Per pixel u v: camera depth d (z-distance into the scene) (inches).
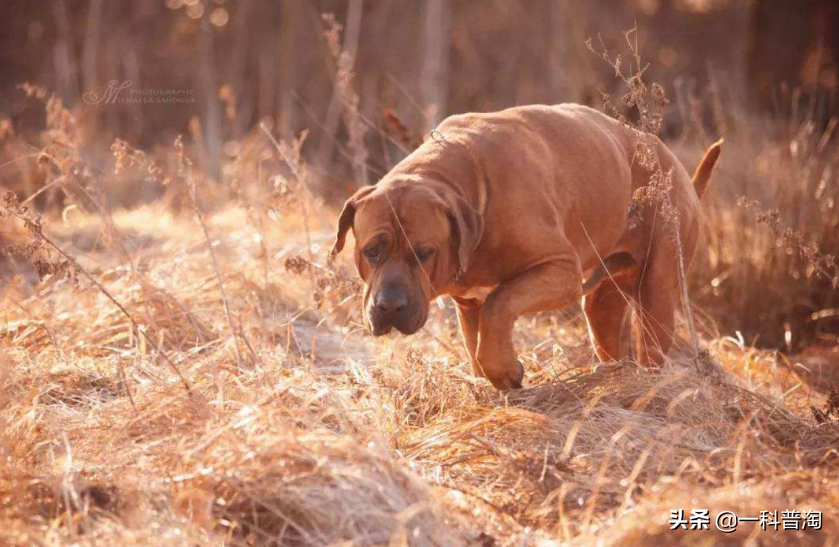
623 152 329.1
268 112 1115.9
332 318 382.3
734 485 212.7
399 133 460.4
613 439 236.1
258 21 1235.9
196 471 216.8
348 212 287.7
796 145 478.3
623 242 334.0
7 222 490.0
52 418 271.4
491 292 287.7
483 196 286.5
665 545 195.8
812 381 379.2
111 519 209.6
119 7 1240.8
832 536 197.6
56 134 401.4
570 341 390.6
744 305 453.7
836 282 322.7
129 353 315.0
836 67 780.0
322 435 226.4
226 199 591.5
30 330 333.4
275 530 206.2
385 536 199.6
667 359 323.0
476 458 250.8
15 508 210.5
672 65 1231.5
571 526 216.8
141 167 361.4
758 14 837.2
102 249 506.6
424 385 299.3
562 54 1183.6
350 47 1194.0
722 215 482.3
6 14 1226.0
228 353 325.4
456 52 1255.5
